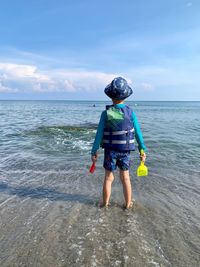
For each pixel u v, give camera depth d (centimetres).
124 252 136
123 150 187
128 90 186
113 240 147
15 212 182
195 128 711
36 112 1614
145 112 1906
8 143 452
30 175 269
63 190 226
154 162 324
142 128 700
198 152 384
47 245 142
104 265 126
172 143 455
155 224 166
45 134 558
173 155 364
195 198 210
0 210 185
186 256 134
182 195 216
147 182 248
